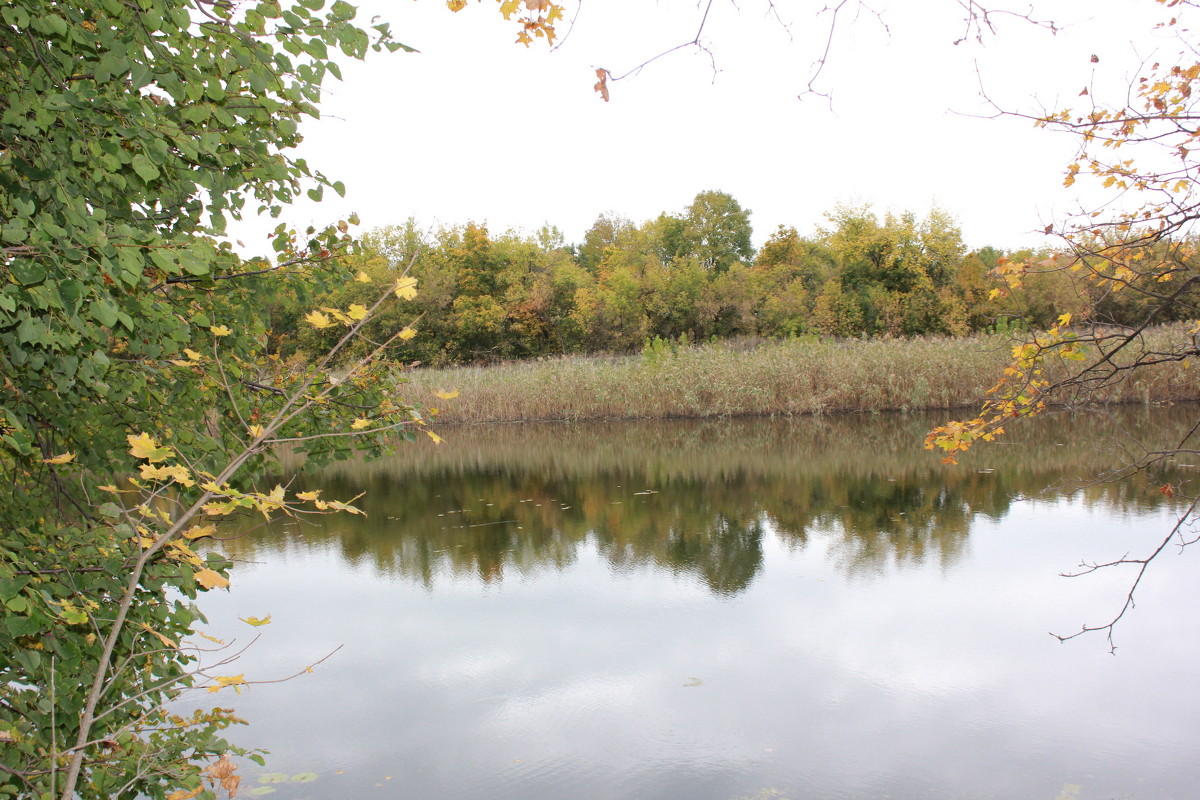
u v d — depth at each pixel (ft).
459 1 8.63
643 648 18.42
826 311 104.99
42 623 6.50
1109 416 11.03
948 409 65.87
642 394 68.90
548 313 112.47
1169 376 60.59
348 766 13.50
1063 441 46.85
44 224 5.90
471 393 71.31
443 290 109.81
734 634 19.10
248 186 9.15
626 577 24.00
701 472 42.14
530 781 12.91
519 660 17.94
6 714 7.59
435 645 19.01
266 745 14.32
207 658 18.53
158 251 6.35
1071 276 10.87
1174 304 10.81
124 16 6.84
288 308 12.38
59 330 6.52
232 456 10.44
